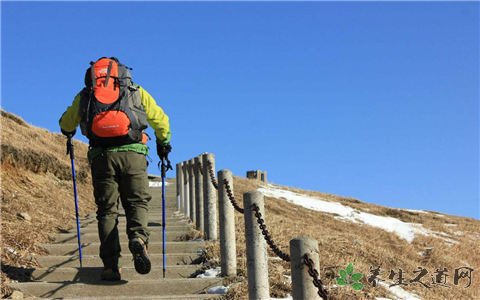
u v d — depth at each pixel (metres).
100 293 5.94
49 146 16.23
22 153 11.53
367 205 28.61
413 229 22.19
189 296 5.71
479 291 10.87
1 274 6.03
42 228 8.73
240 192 22.47
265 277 5.25
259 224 5.02
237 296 5.73
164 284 6.11
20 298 5.55
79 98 5.80
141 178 5.81
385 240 18.14
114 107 5.62
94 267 6.51
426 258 15.39
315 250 3.61
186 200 11.85
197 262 7.49
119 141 5.73
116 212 5.94
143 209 5.81
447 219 27.67
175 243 7.97
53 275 6.36
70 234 8.56
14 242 7.29
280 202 22.94
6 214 8.66
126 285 6.02
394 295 7.52
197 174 9.44
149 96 5.91
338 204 25.72
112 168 5.75
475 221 28.66
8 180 10.52
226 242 6.59
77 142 20.66
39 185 11.38
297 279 3.58
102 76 5.70
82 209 11.67
